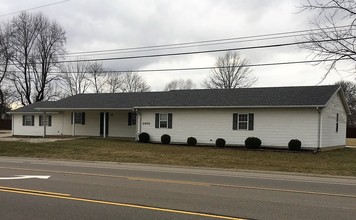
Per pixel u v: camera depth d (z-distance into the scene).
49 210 7.14
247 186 10.67
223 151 23.45
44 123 34.53
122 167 15.98
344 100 28.92
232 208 7.55
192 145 27.73
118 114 34.25
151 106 29.53
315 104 23.84
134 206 7.57
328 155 21.81
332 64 20.70
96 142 28.02
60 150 23.77
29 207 7.38
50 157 21.42
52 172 13.27
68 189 9.50
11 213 6.89
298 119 24.72
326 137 25.16
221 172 14.83
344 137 30.16
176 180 11.68
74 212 7.00
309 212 7.30
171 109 29.12
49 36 53.66
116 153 22.09
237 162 18.58
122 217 6.68
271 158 20.20
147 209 7.32
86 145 26.02
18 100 54.72
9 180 10.98
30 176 11.98
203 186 10.47
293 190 10.07
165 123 29.38
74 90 61.75
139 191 9.39
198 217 6.77
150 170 14.88
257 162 18.58
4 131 51.97
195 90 32.38
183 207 7.57
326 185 11.34
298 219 6.73
